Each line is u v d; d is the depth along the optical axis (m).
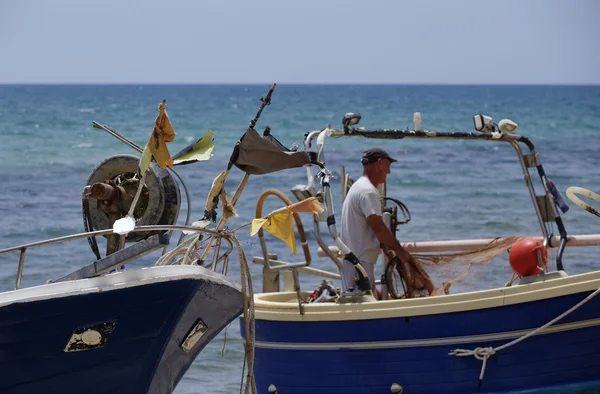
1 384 8.18
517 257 10.37
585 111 95.25
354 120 10.75
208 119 78.75
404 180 32.94
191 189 28.89
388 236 10.55
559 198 11.61
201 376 12.17
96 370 8.46
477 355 10.09
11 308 7.71
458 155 42.38
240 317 11.02
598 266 16.47
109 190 9.08
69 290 7.89
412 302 10.09
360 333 10.16
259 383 10.77
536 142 52.38
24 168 38.38
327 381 10.32
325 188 10.37
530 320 10.09
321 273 12.48
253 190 28.41
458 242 12.06
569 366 10.25
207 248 9.20
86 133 59.56
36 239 22.30
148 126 69.44
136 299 8.20
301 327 10.35
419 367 10.14
